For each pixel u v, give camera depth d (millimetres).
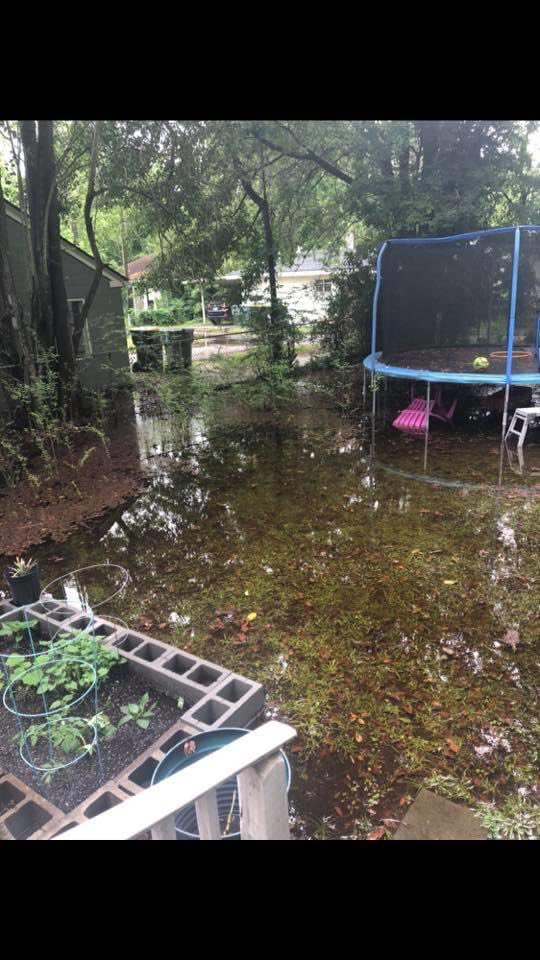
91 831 1228
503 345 10297
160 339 13148
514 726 2686
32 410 7664
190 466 7180
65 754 2500
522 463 6676
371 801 2320
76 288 11078
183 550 4816
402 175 9859
